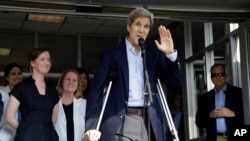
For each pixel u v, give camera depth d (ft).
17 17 23.16
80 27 25.62
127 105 8.82
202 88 22.27
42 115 10.96
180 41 24.90
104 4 13.83
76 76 13.67
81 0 13.55
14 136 11.72
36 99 11.00
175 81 8.98
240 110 14.84
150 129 8.80
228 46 18.52
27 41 27.25
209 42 21.16
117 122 8.71
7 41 27.09
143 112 8.89
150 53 9.18
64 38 27.14
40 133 10.69
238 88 15.31
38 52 11.51
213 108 15.34
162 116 9.16
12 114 10.86
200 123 15.66
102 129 8.82
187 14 14.60
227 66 18.58
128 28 9.18
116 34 27.25
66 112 13.24
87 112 8.87
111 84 8.94
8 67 15.69
